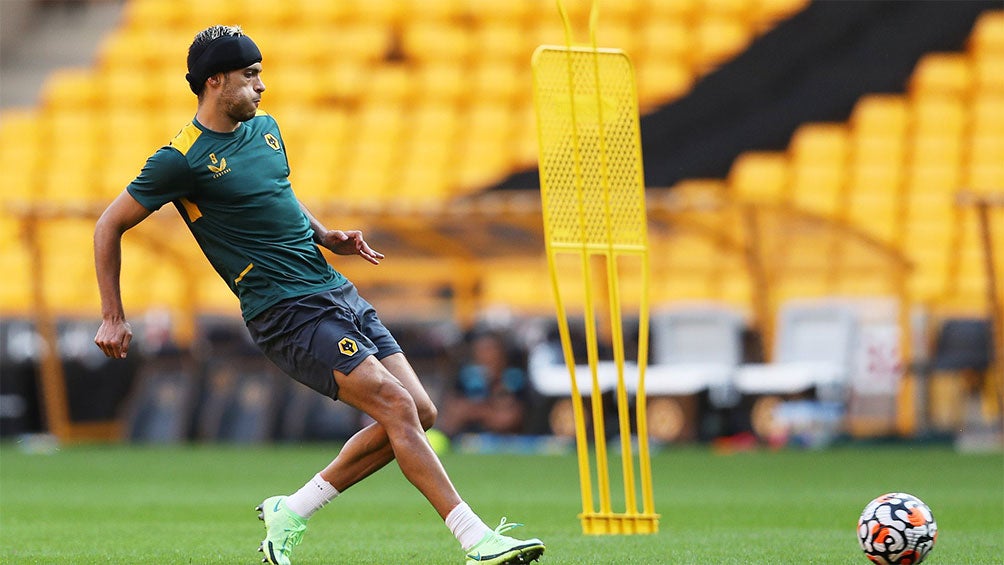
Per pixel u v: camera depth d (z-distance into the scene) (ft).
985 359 197.77
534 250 228.22
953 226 259.19
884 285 231.71
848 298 225.15
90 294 273.13
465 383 208.85
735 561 66.39
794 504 111.24
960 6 294.05
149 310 266.16
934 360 202.28
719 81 303.48
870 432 206.39
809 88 294.46
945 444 200.34
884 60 292.61
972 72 284.82
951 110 279.49
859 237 202.18
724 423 202.08
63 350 270.67
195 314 237.04
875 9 301.63
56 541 81.51
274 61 321.11
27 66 361.71
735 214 231.30
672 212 205.67
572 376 81.20
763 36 307.99
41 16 370.12
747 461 169.48
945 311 232.12
